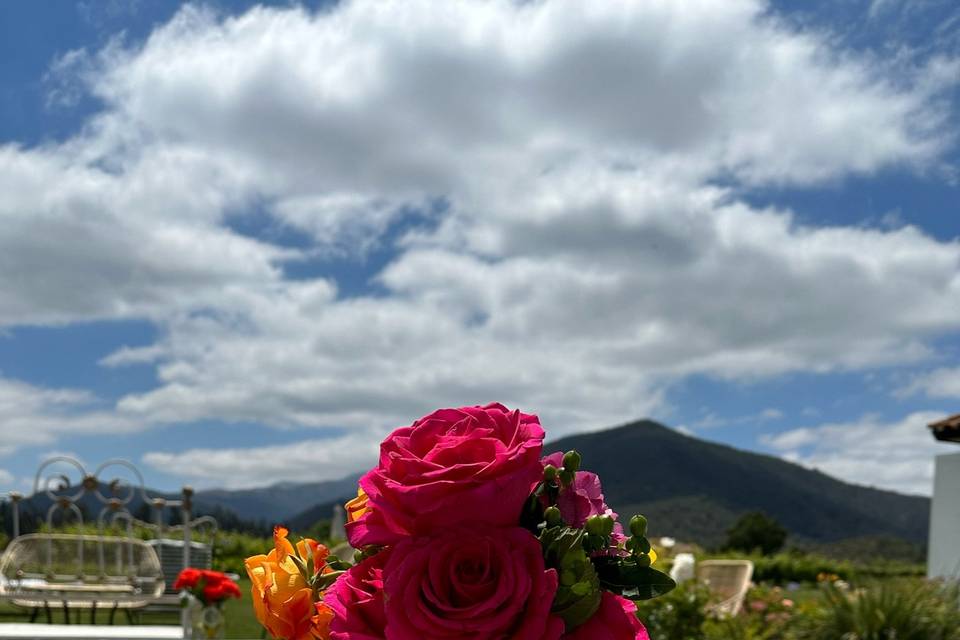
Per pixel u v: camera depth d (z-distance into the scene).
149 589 7.69
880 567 18.89
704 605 7.36
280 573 1.01
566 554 0.85
